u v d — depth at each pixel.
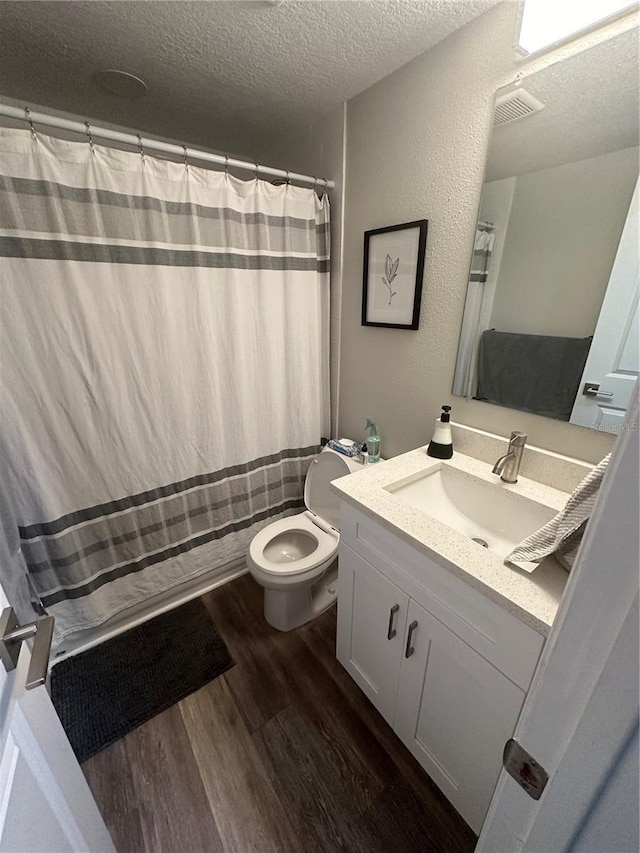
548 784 0.36
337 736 1.23
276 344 1.69
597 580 0.29
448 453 1.31
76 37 1.09
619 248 0.89
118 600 1.58
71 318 1.21
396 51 1.17
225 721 1.27
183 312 1.41
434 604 0.92
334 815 1.04
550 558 0.82
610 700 0.30
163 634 1.61
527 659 0.73
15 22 1.03
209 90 1.38
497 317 1.17
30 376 1.19
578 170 0.93
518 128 1.01
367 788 1.10
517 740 0.40
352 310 1.70
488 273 1.16
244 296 1.54
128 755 1.18
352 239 1.61
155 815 1.04
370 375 1.68
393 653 1.11
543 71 0.94
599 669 0.30
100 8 0.97
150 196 1.24
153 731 1.24
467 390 1.30
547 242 1.01
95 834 0.77
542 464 1.12
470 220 1.17
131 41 1.11
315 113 1.56
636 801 0.29
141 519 1.54
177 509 1.62
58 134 1.55
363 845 0.99
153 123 1.63
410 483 1.23
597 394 0.99
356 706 1.32
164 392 1.44
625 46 0.82
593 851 0.33
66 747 0.70
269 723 1.26
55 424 1.27
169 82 1.32
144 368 1.38
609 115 0.86
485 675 0.83
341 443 1.75
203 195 1.33
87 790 0.77
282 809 1.05
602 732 0.31
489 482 1.15
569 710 0.33
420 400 1.48
